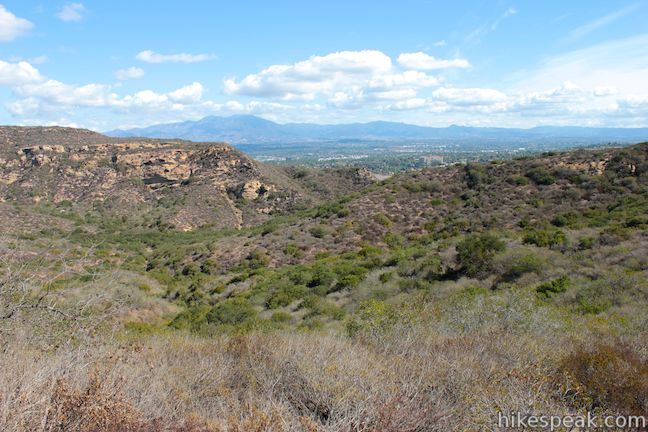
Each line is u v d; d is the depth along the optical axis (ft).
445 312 24.61
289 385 13.51
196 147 262.67
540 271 48.52
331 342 18.26
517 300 25.08
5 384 9.79
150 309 55.77
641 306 31.89
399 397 11.47
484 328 21.43
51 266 14.19
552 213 92.68
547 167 114.93
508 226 90.17
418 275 57.72
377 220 112.06
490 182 119.96
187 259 115.03
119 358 13.16
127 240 152.66
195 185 239.71
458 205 114.01
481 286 48.93
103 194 224.12
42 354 12.23
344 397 11.71
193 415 10.95
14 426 8.64
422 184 129.80
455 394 12.63
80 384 11.05
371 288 54.54
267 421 9.98
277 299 56.90
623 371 13.32
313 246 102.58
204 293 77.05
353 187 267.59
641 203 82.53
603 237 57.57
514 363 15.53
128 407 10.36
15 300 12.50
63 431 9.32
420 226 107.04
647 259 45.50
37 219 155.02
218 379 14.48
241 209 226.99
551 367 14.79
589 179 101.91
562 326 22.57
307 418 10.54
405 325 20.89
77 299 14.46
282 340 19.04
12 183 222.28
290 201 233.14
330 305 48.78
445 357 15.98
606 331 22.57
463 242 58.49
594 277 42.91
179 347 19.31
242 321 45.37
